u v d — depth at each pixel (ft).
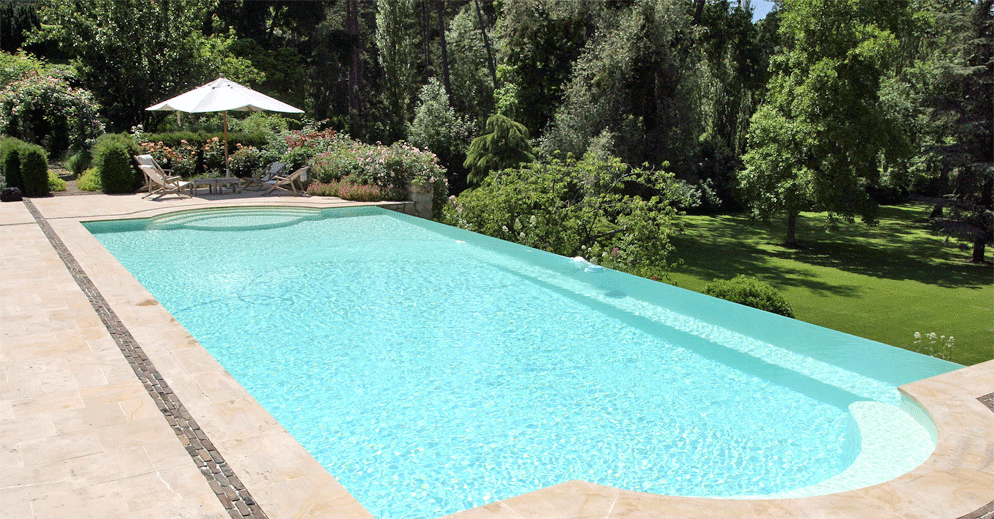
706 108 106.42
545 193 43.21
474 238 34.45
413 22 117.08
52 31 72.43
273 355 18.15
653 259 42.42
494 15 131.54
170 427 11.48
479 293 24.75
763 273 66.49
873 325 48.14
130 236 33.73
